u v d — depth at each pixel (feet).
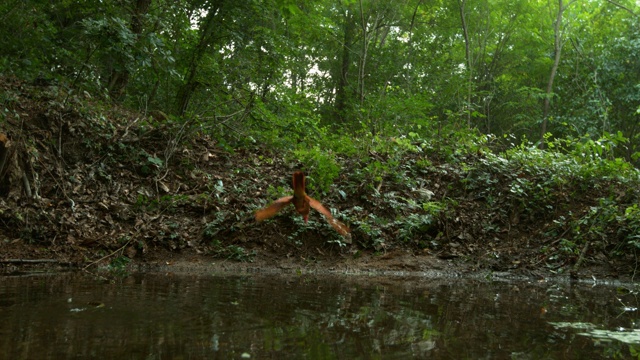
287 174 32.73
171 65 39.68
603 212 28.50
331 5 81.97
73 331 11.87
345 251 26.35
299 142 40.63
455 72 72.54
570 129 68.85
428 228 28.14
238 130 37.24
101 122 31.50
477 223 29.25
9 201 24.76
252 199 28.66
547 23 86.22
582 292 21.27
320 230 26.81
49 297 15.69
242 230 26.27
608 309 17.37
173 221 26.68
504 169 32.99
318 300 16.74
